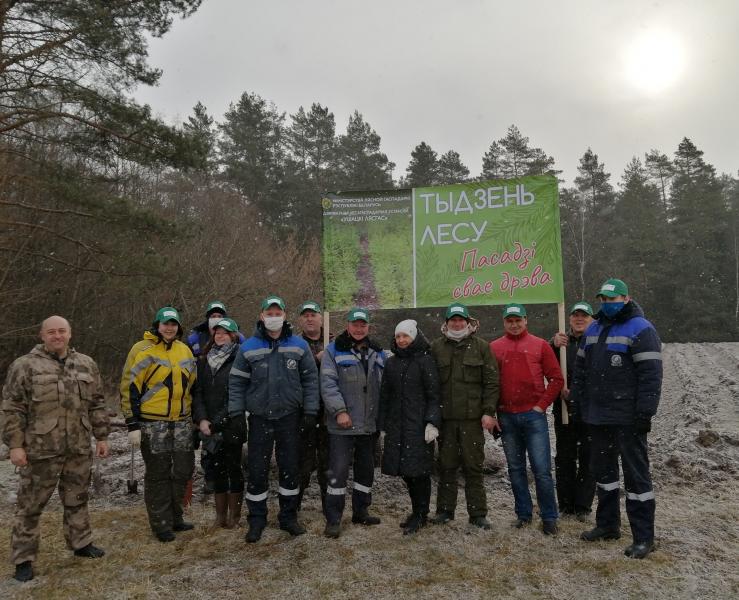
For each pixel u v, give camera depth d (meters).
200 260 20.00
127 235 13.88
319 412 5.61
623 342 4.59
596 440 4.81
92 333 17.36
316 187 37.22
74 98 11.78
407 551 4.59
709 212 46.22
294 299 24.16
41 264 15.73
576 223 43.78
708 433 7.96
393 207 6.98
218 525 5.25
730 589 3.83
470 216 6.78
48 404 4.34
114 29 11.78
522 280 6.59
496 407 5.26
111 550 4.71
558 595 3.81
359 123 40.84
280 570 4.28
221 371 5.33
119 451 8.20
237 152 36.78
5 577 4.24
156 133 12.57
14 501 6.16
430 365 5.18
